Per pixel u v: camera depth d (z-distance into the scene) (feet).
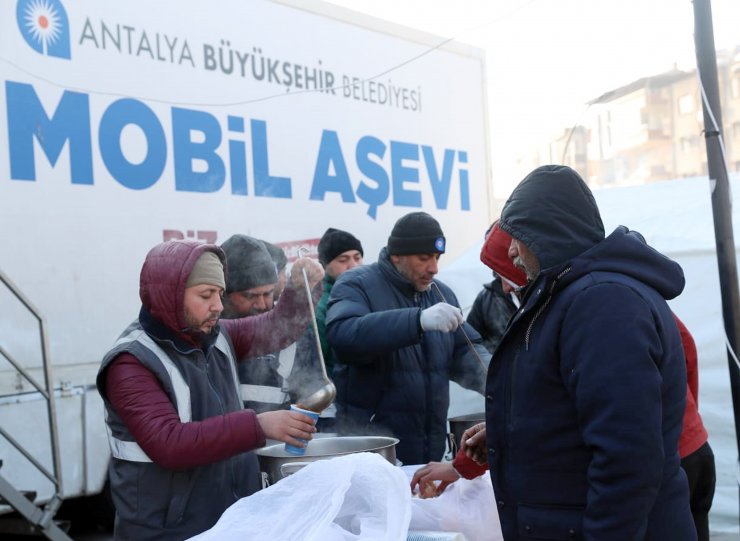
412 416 8.81
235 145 13.56
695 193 14.65
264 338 7.01
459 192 17.98
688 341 6.72
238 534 4.58
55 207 11.27
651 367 4.42
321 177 14.93
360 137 15.76
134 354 5.42
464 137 18.20
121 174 12.03
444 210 17.57
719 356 12.60
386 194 16.20
